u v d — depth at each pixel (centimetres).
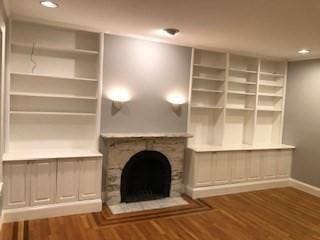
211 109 523
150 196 458
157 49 445
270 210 427
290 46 436
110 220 367
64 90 406
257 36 381
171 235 335
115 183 420
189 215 396
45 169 358
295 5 254
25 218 351
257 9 271
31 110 389
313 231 362
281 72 571
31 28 380
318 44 413
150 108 448
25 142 389
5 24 315
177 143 461
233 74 534
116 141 412
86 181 384
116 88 422
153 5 276
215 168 479
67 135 411
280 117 573
